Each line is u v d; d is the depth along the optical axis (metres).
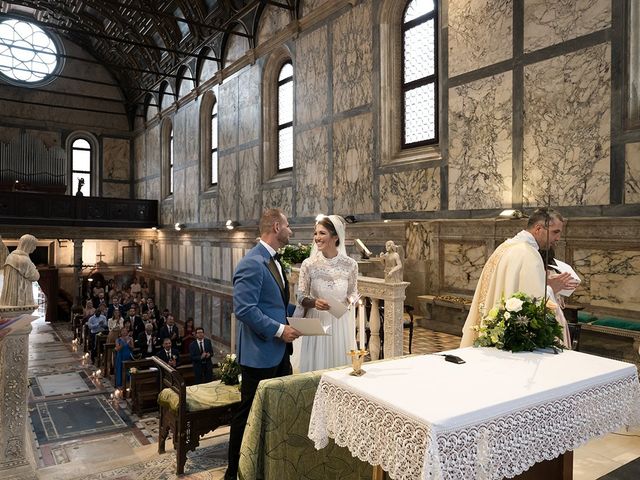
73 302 24.62
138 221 24.16
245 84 16.33
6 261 5.40
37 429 10.82
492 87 8.27
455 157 8.93
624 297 6.53
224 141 17.98
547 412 2.36
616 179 6.64
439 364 2.84
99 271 27.11
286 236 3.93
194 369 11.70
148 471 4.75
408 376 2.61
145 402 11.77
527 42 7.72
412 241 9.70
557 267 3.96
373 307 5.37
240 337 3.81
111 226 23.48
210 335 19.44
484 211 8.42
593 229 6.85
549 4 7.43
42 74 24.73
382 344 5.86
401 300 5.13
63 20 23.08
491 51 8.28
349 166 11.54
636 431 4.36
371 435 2.30
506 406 2.21
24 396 5.29
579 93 7.05
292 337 3.53
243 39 16.34
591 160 6.92
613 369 2.75
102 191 26.44
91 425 11.07
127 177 27.23
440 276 9.20
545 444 2.33
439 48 9.37
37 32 24.69
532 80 7.65
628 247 6.48
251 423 3.18
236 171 17.08
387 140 10.63
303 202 13.29
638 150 6.41
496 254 3.90
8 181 24.20
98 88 26.34
